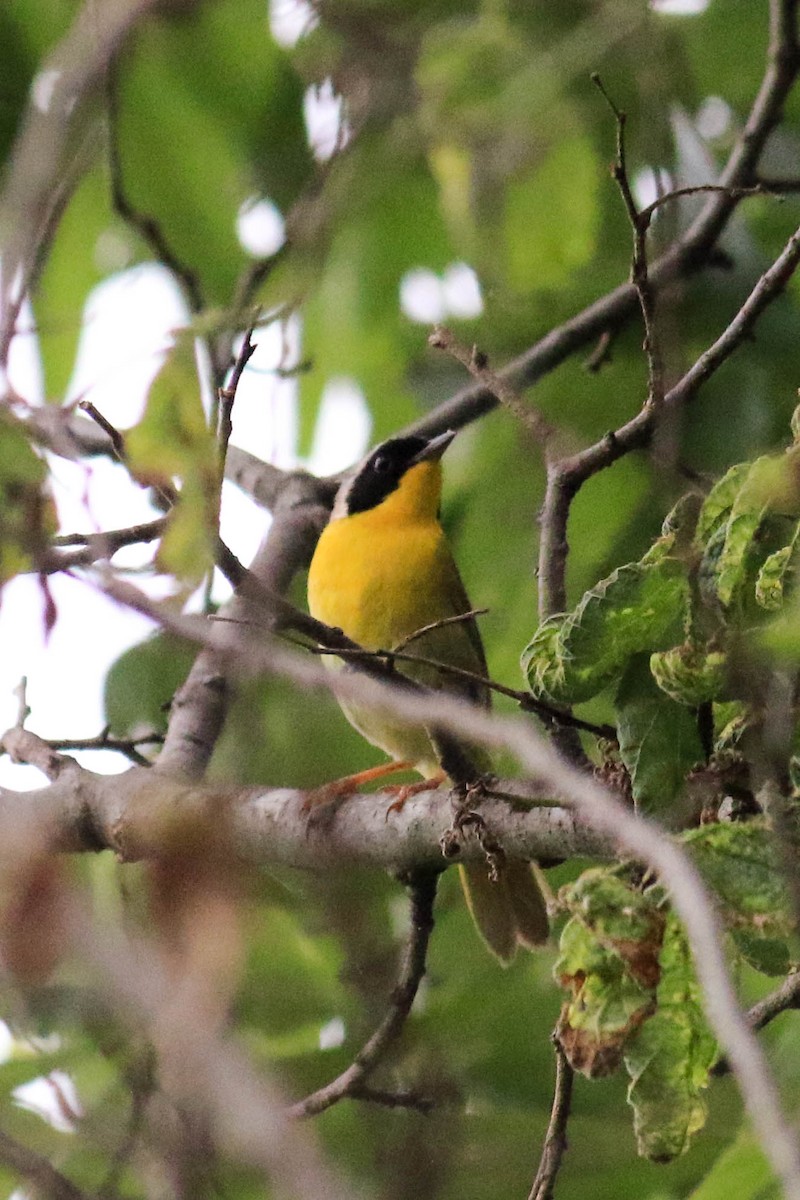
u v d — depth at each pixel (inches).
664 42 471.8
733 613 228.2
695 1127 218.4
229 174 489.7
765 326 451.2
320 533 492.4
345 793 339.3
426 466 478.9
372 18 494.6
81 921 180.7
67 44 301.4
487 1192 371.9
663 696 241.3
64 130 281.9
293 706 482.9
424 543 468.4
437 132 487.8
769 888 213.3
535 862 284.0
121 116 482.9
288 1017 425.1
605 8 465.1
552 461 324.5
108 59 298.0
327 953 436.1
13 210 272.4
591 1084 396.5
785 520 228.8
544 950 425.4
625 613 240.4
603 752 263.1
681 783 238.2
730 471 236.8
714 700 238.2
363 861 330.6
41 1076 374.0
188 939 178.9
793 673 222.8
